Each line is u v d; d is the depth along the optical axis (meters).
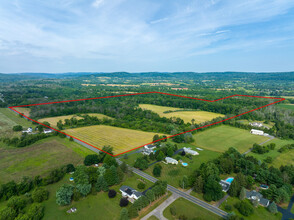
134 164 100.19
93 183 80.00
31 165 97.56
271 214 65.94
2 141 126.75
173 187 81.00
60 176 85.38
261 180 84.31
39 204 67.38
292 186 82.44
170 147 112.81
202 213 65.31
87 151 115.81
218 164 95.12
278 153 117.81
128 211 62.16
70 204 69.19
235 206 69.44
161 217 63.09
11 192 71.62
